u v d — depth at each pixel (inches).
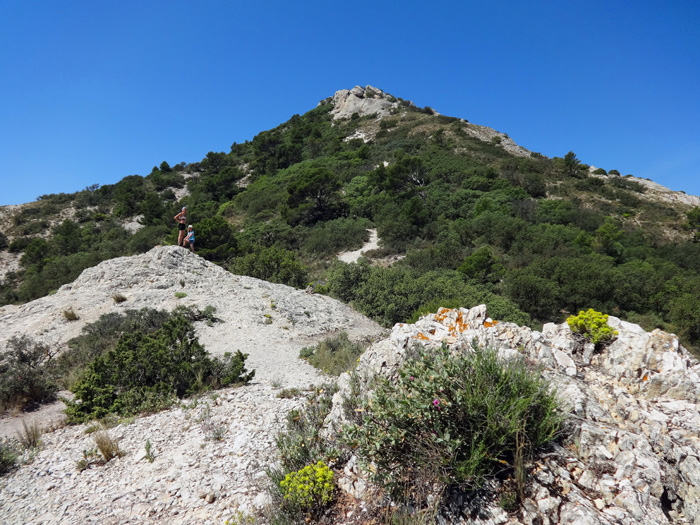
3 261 1886.1
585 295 954.1
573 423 126.2
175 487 164.2
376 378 169.8
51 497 168.4
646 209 1959.9
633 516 100.6
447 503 115.5
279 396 265.4
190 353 326.0
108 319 533.0
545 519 102.4
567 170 2470.5
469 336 173.9
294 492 131.6
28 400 318.7
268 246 1530.5
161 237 1737.2
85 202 2610.7
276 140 3120.1
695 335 858.1
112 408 266.2
